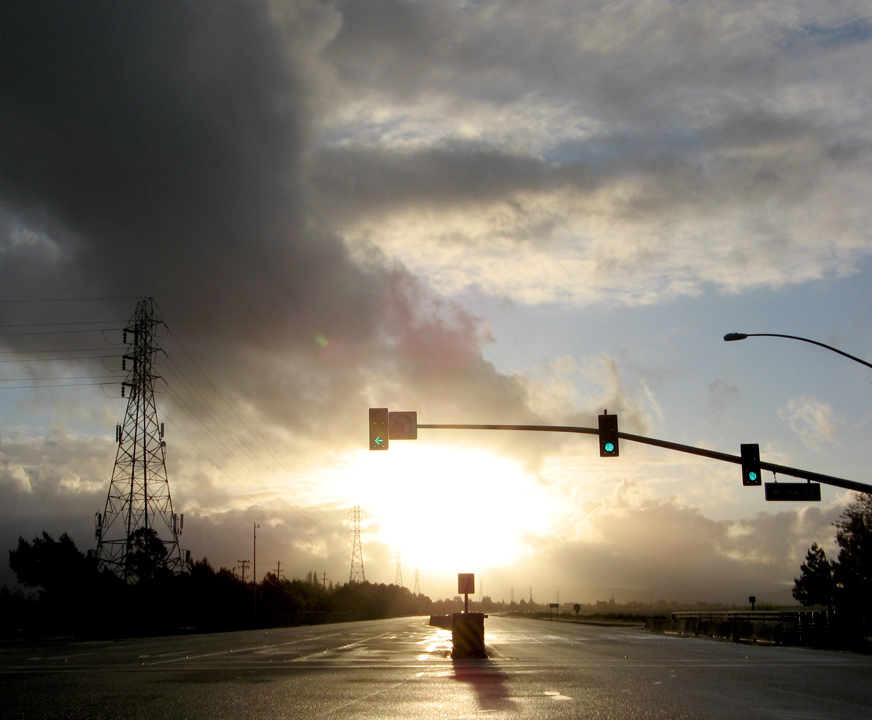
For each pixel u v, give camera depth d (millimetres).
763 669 23344
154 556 74250
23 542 83375
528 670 22625
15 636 56500
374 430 25375
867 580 46938
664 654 30516
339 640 43250
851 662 26750
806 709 14070
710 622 52781
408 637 47344
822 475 27312
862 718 12984
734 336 28031
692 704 14727
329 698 15828
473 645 28391
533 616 160625
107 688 17859
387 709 14125
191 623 79250
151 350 72062
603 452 26344
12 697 16094
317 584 156000
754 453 27344
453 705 14656
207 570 91875
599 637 47219
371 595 182250
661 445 27047
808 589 75438
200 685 18484
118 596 71938
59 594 77188
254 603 86375
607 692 16828
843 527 48250
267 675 21156
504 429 26625
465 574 33375
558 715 13273
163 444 71750
